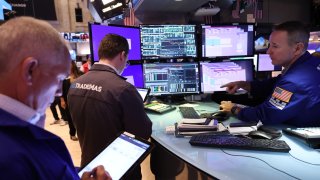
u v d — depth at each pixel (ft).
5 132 1.64
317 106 4.49
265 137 4.16
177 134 4.57
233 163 3.39
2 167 1.49
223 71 7.47
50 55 1.89
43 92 1.94
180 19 9.82
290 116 4.64
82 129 4.62
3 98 1.78
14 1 27.37
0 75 1.79
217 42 7.38
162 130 4.96
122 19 10.72
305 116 4.60
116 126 4.34
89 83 4.50
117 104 4.27
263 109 4.93
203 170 3.28
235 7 14.17
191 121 4.80
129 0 10.11
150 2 7.86
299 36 4.76
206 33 7.30
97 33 5.91
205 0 7.63
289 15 17.61
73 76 11.69
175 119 5.74
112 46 4.65
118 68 4.81
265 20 16.89
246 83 6.74
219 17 12.62
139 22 9.82
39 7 29.84
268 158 3.53
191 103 7.43
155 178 5.40
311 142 3.81
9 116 1.71
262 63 10.39
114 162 3.26
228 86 6.89
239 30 7.43
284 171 3.13
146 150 3.38
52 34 1.93
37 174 1.65
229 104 6.09
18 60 1.77
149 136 4.58
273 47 5.05
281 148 3.69
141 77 7.12
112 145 3.57
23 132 1.72
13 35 1.78
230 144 3.89
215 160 3.50
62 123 16.52
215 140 4.06
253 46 7.61
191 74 7.38
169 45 7.22
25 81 1.81
